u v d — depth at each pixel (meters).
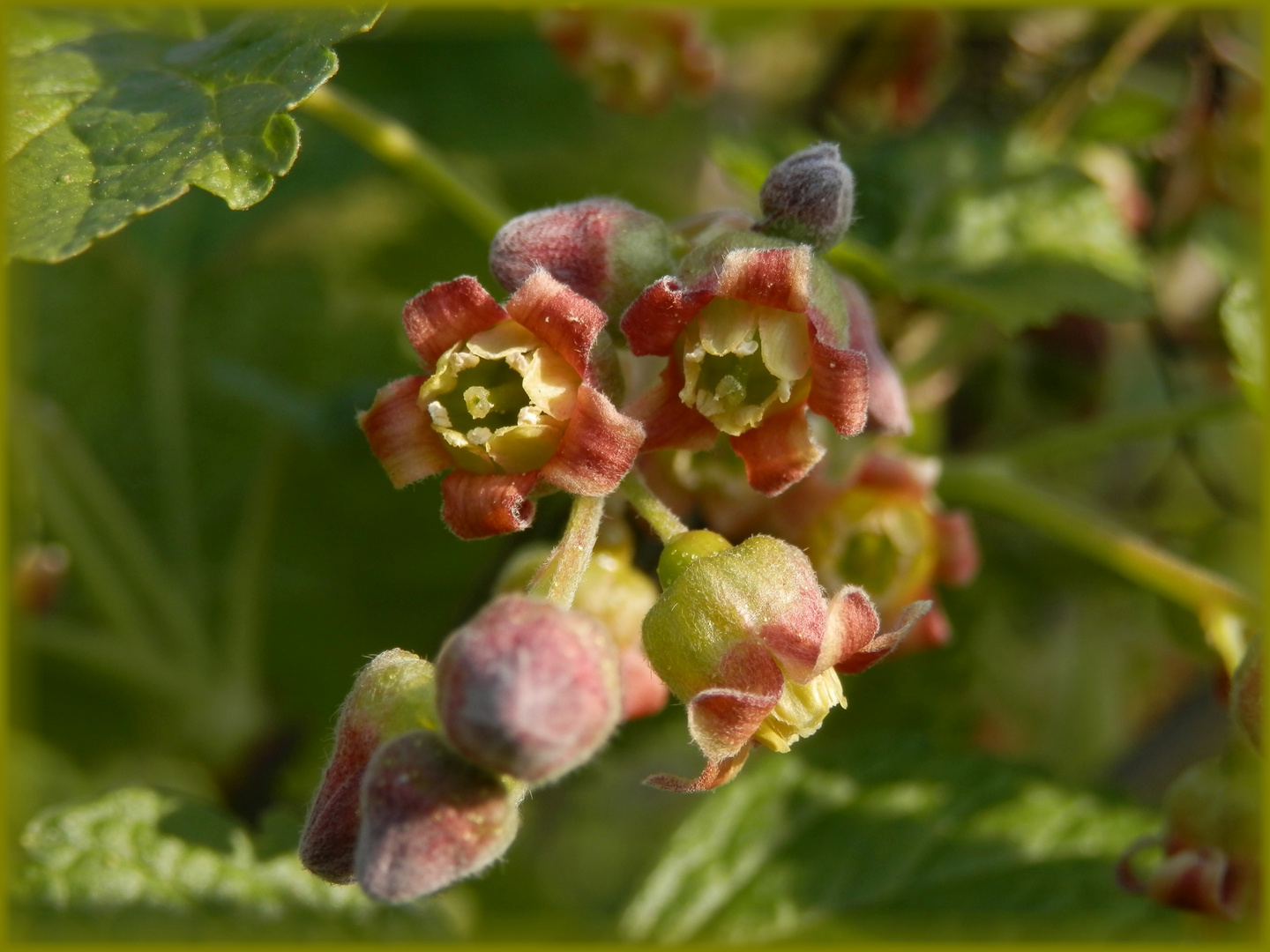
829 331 0.09
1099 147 0.13
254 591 0.12
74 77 0.10
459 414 0.09
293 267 0.14
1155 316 0.12
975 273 0.12
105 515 0.12
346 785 0.09
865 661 0.09
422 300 0.09
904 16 0.13
